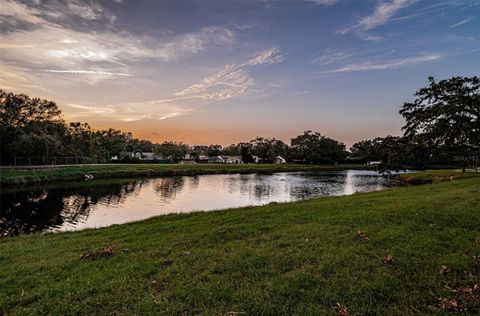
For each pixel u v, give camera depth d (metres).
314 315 4.28
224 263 6.21
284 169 81.19
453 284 5.00
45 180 43.72
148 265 6.30
